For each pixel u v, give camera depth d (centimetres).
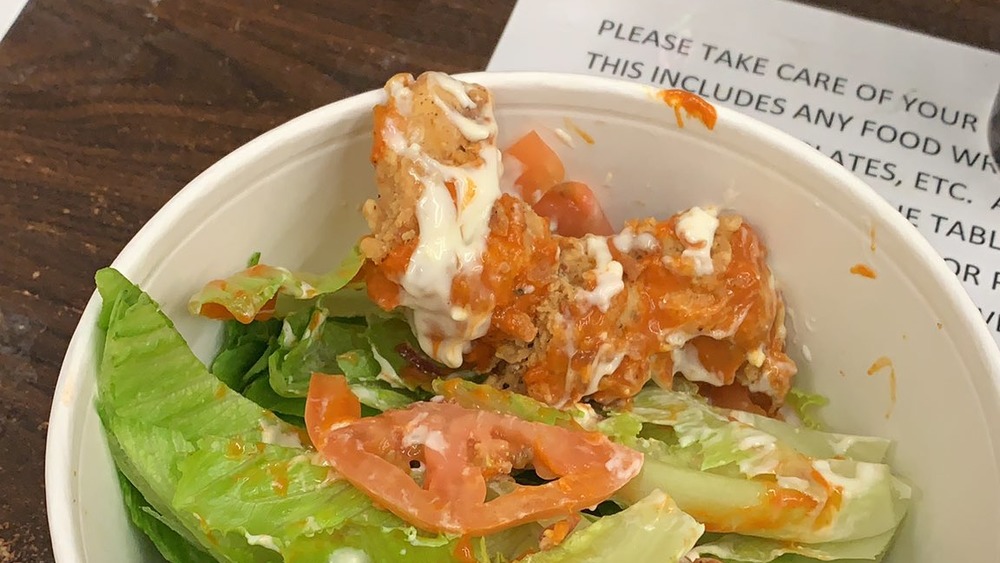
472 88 19
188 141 26
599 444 18
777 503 18
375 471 17
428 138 19
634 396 20
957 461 18
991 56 26
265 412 18
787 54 26
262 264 20
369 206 19
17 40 28
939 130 25
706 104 19
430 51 27
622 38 26
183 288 19
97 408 17
